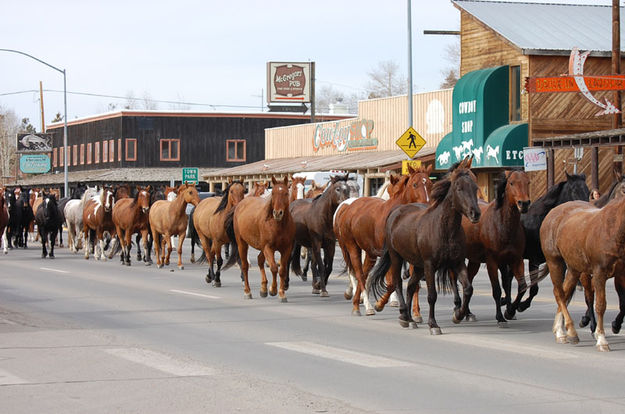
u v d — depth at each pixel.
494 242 13.78
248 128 77.06
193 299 17.94
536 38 35.44
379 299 15.96
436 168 38.31
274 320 14.73
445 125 41.41
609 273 11.30
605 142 27.45
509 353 11.36
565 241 11.97
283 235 17.17
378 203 15.52
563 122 34.56
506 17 37.88
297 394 8.88
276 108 78.06
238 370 10.20
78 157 85.88
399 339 12.61
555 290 12.45
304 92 77.44
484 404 8.43
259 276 23.84
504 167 35.09
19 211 36.66
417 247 13.13
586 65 35.12
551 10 40.38
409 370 10.17
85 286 20.64
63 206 39.09
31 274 24.05
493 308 16.45
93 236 31.08
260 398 8.70
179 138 76.56
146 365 10.52
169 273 24.50
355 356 11.15
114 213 28.09
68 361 10.79
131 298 18.08
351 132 49.56
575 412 8.10
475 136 35.38
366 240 15.27
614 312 15.56
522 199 13.19
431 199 12.94
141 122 76.19
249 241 17.89
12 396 8.82
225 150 76.94
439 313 15.78
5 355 11.22
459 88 36.38
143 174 73.81
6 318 14.95
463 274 13.10
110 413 8.11
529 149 28.05
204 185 76.31
